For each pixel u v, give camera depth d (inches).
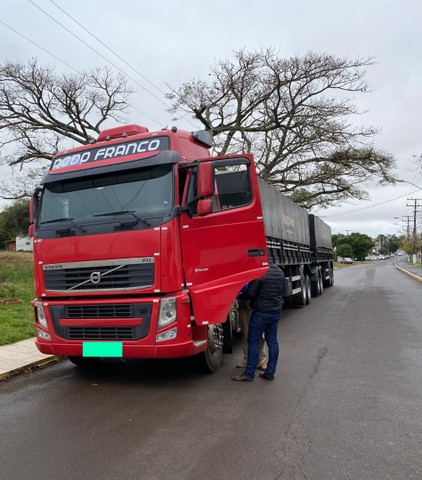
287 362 275.6
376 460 142.5
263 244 253.3
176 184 221.1
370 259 4776.1
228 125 1130.0
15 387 236.1
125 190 227.3
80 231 227.0
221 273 236.2
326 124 1016.2
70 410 196.4
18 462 145.6
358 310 528.7
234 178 255.6
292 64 993.5
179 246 215.5
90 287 223.8
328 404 196.4
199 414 187.0
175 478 133.0
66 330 230.4
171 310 211.8
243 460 143.6
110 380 244.8
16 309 442.3
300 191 1146.0
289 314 505.7
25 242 2378.2
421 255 2930.6
